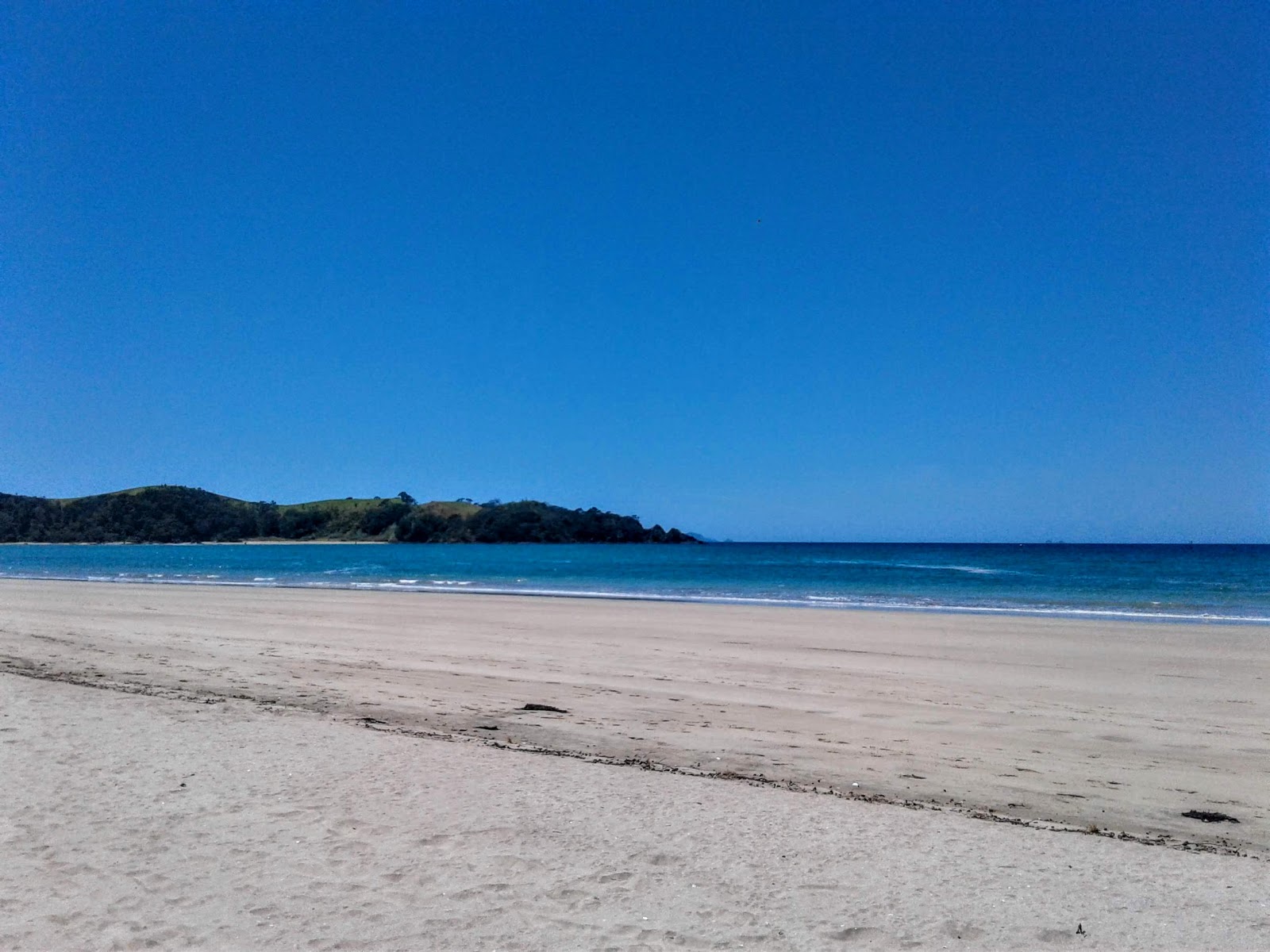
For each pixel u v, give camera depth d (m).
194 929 4.29
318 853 5.30
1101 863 5.42
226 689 11.84
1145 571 56.09
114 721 8.77
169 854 5.27
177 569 61.16
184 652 16.12
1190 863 5.49
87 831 5.64
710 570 60.75
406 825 5.80
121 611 25.58
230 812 6.03
